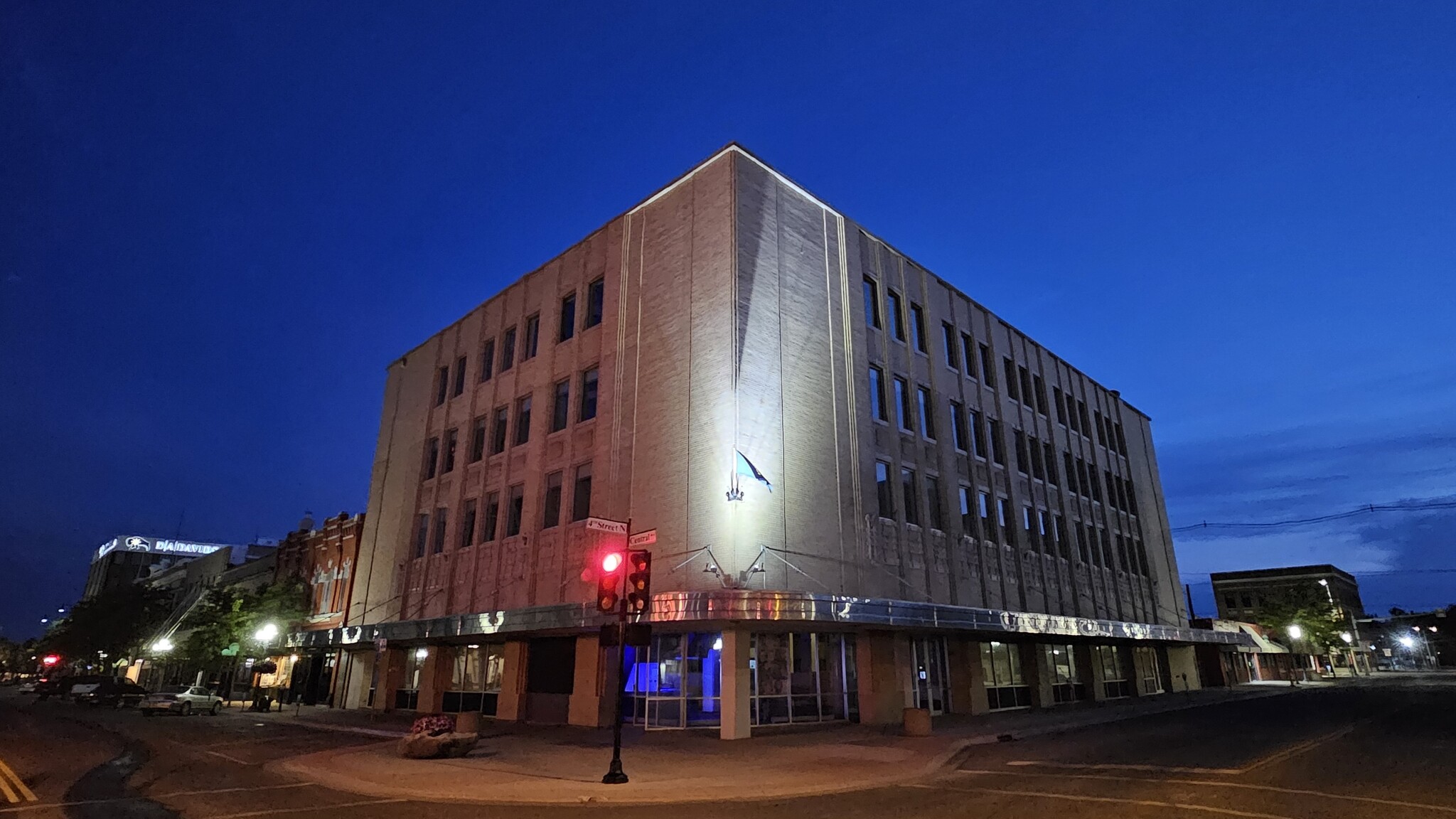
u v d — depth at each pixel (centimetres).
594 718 2169
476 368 3189
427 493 3225
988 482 2933
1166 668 4012
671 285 2427
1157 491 4362
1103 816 972
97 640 5409
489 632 2384
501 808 1127
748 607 1809
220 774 1455
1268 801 1023
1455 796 1010
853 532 2292
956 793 1195
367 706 3275
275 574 4375
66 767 1509
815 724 2130
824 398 2358
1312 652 6384
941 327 2978
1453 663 10725
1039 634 2831
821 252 2545
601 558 1439
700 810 1099
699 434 2166
